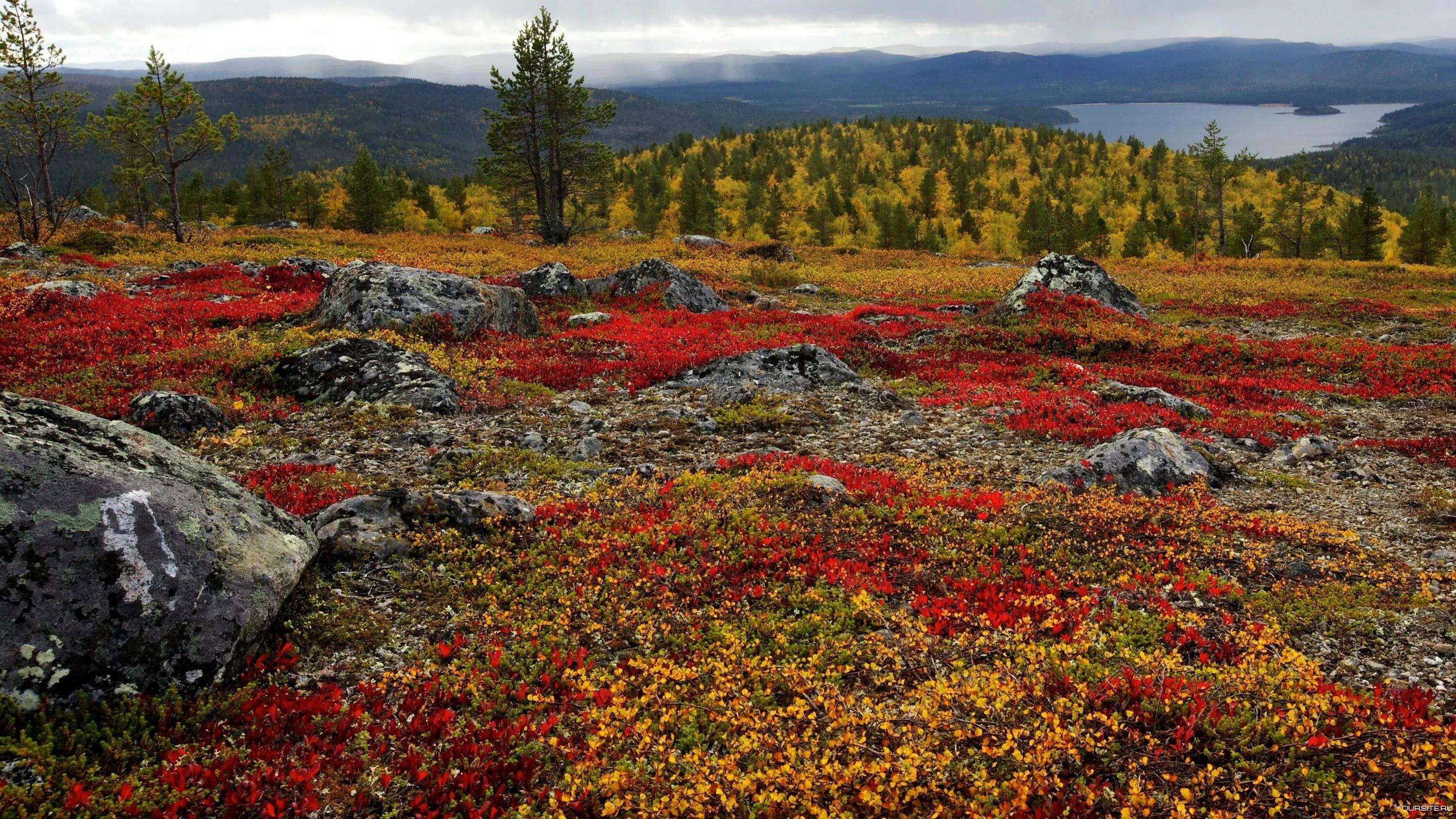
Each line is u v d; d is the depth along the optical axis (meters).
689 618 8.78
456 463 14.02
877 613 8.65
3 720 5.70
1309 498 13.14
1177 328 29.28
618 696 7.06
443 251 52.69
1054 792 5.59
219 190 119.38
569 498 12.26
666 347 24.86
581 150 62.25
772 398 18.84
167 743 5.96
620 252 59.00
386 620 8.49
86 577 6.36
